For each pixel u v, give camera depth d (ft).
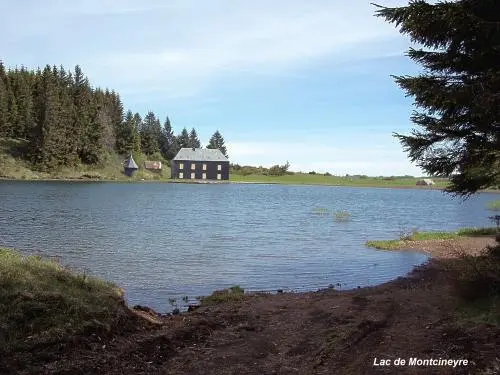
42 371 18.06
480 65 27.07
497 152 29.58
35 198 160.76
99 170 381.60
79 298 25.11
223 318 30.27
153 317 29.91
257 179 526.57
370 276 53.06
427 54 28.55
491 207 188.03
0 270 24.99
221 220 116.47
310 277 52.29
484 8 24.47
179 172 462.60
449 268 40.42
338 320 28.12
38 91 401.70
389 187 471.21
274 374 19.71
